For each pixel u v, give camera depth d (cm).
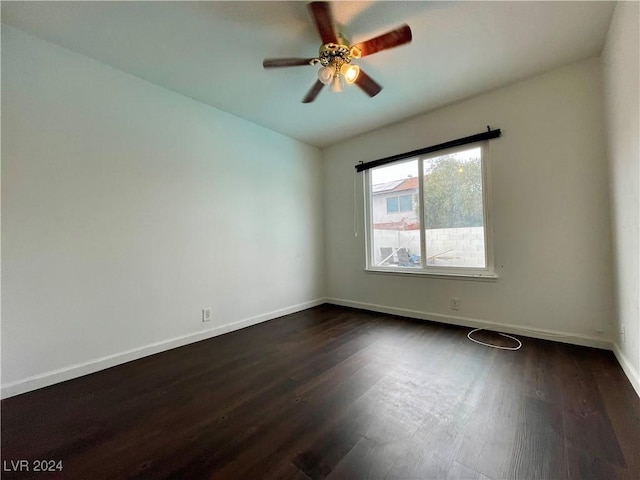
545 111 256
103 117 228
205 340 287
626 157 179
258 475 117
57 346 202
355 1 170
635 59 155
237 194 328
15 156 188
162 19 183
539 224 261
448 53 223
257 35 199
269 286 361
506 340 261
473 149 301
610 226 227
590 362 211
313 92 231
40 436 145
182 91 273
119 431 147
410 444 133
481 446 130
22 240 190
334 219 432
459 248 312
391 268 372
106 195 229
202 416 159
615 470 115
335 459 125
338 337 283
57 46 206
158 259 259
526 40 210
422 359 226
